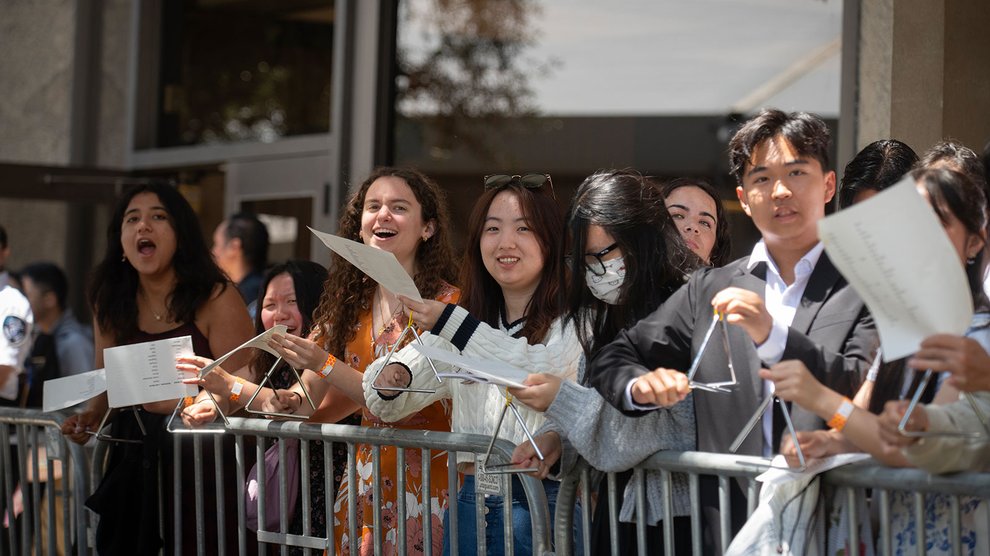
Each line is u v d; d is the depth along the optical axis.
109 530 4.59
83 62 9.81
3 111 9.97
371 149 8.12
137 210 4.75
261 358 4.73
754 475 2.80
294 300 4.81
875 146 3.62
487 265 3.69
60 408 4.40
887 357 2.42
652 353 3.01
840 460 2.66
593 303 3.33
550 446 3.26
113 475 4.59
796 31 8.12
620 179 3.29
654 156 10.31
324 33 8.52
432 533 3.80
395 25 8.37
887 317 2.42
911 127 5.48
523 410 3.55
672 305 3.07
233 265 7.50
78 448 4.83
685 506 3.05
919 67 5.46
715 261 4.65
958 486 2.50
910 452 2.46
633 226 3.22
